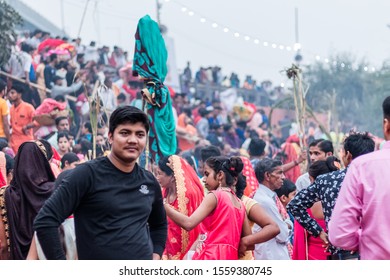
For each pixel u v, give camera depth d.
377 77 45.38
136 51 11.84
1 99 17.19
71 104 21.98
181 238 10.16
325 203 8.85
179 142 23.03
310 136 28.31
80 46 26.81
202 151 13.46
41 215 6.62
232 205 8.49
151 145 11.72
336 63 45.81
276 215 10.04
